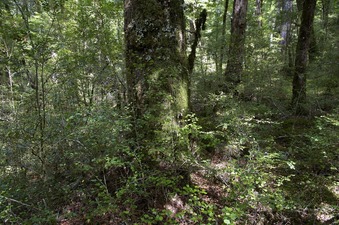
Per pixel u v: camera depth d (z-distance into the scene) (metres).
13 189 3.08
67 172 3.45
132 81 3.65
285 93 7.58
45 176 3.27
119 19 5.54
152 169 3.13
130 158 3.32
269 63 7.46
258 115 5.59
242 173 2.91
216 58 7.98
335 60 6.77
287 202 2.97
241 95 6.21
